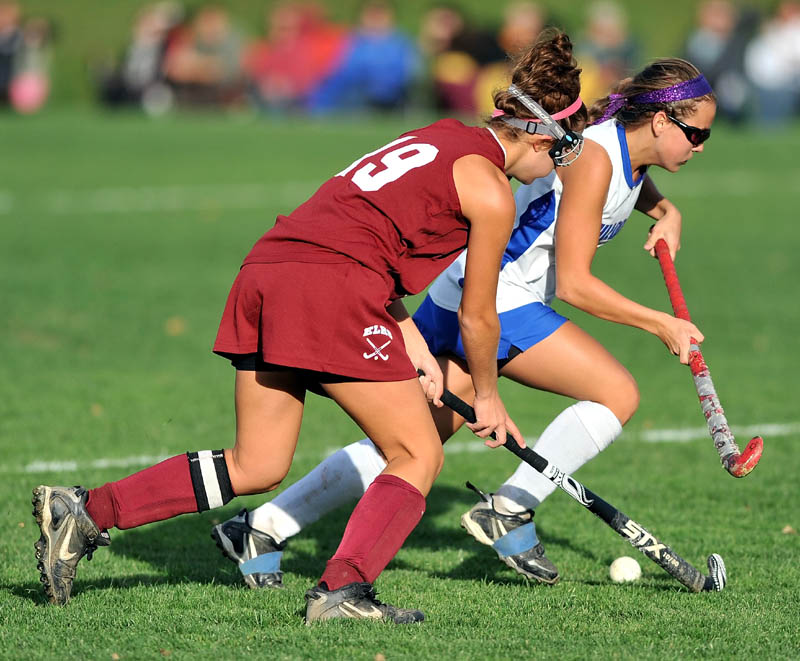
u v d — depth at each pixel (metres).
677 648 13.38
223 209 54.22
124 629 13.69
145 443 22.91
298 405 14.16
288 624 13.92
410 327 14.91
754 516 19.52
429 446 13.90
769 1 98.50
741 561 17.20
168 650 12.97
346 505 20.17
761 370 29.64
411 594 15.45
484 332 13.79
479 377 14.23
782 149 78.44
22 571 16.08
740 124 88.75
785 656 13.21
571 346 15.80
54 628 13.67
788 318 35.47
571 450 15.83
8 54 87.94
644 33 110.00
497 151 13.84
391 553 13.90
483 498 16.33
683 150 15.48
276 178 62.97
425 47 93.31
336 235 13.41
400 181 13.47
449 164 13.51
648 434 24.50
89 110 91.31
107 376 28.06
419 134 14.02
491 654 13.00
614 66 81.75
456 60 85.88
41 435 23.22
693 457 22.95
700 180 66.56
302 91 89.56
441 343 16.36
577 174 15.10
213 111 90.62
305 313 13.26
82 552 14.30
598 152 15.12
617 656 12.99
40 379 27.58
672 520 19.28
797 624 14.28
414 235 13.50
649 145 15.53
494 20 104.19
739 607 14.93
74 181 61.28
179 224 50.53
